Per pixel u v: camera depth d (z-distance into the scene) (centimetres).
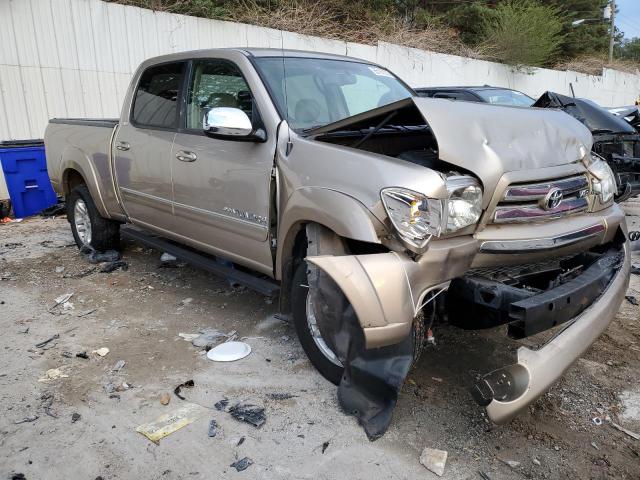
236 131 340
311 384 326
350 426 287
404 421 292
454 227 268
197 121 412
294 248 332
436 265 263
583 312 281
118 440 276
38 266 556
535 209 294
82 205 585
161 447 270
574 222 312
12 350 372
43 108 837
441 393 318
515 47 1789
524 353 254
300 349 370
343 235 278
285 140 336
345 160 295
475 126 291
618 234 345
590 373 341
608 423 292
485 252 279
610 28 3108
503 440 277
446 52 1656
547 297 260
